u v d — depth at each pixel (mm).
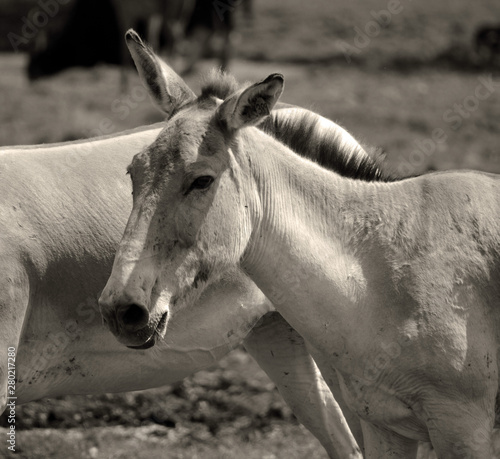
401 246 11047
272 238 10812
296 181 11008
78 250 12453
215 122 10336
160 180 10000
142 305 9672
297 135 11406
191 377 21125
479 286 10977
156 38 53562
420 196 11367
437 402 10773
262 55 60062
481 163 35125
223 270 10492
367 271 11023
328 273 10836
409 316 10781
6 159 12656
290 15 76375
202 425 18906
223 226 10281
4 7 69750
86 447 17328
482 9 77500
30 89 48219
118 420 18969
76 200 12625
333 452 14469
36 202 12383
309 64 57094
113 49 49500
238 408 19656
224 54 53781
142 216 9953
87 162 13000
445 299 10805
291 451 17234
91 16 49062
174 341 12969
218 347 13383
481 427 10836
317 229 10984
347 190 11305
